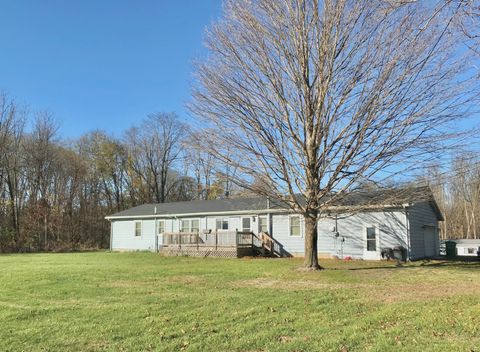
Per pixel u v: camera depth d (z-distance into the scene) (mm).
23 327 7520
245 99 15031
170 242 27359
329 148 15023
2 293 11172
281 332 6848
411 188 15547
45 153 43844
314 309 8617
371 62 13930
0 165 40562
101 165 50875
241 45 15008
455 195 52125
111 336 6859
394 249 21391
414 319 7512
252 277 14273
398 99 13914
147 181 53438
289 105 15172
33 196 42031
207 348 6121
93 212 45969
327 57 14445
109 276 14680
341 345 6066
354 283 12664
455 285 12102
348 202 17891
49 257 25984
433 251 26312
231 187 18234
